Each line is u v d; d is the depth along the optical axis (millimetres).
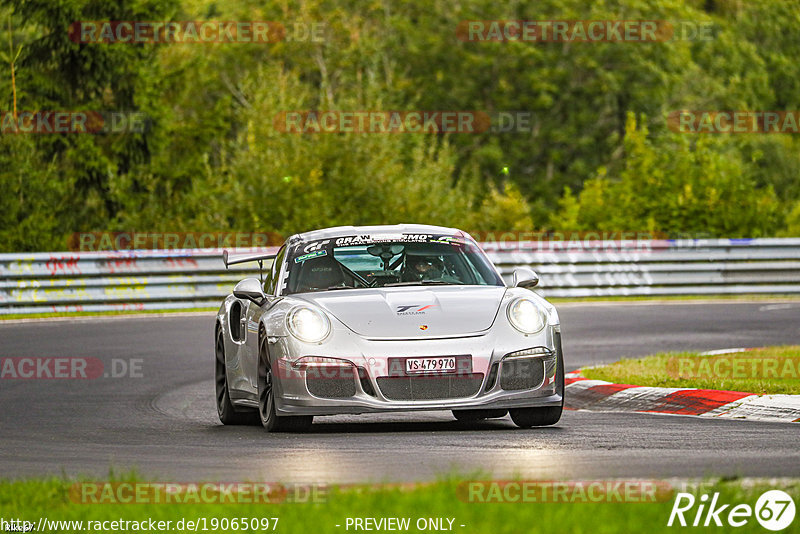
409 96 182125
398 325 30281
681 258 86312
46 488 20969
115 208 128375
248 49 182125
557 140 182875
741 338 57031
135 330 66125
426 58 188000
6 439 31875
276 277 34531
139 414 37781
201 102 176625
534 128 186000
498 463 24234
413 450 26750
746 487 19812
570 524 16656
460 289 32562
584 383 39625
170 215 110188
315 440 29312
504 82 184000
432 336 30016
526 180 184875
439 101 186000
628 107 185000
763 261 86812
